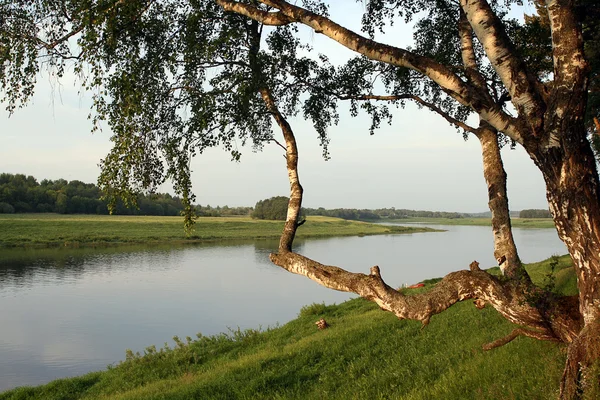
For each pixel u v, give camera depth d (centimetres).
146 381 1269
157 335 2152
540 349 657
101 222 9150
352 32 446
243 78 561
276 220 14238
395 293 427
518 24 710
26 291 3234
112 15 523
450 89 414
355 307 1817
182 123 604
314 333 1473
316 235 10675
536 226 16000
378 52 433
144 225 9425
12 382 1558
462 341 941
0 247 6153
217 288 3428
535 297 404
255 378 1026
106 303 2856
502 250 441
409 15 736
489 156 491
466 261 5175
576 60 366
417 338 1081
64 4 569
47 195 11662
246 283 3669
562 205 371
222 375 1098
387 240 9250
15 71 587
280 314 2567
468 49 562
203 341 1636
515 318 413
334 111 743
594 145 1230
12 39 591
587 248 362
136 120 569
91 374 1462
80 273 4134
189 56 579
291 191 540
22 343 2011
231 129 586
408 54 423
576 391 368
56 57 593
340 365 1027
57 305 2788
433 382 746
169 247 7019
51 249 6150
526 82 390
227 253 6181
